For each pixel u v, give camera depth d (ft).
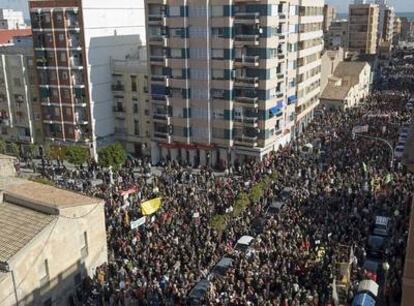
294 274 103.30
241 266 106.11
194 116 212.02
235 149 207.51
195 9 197.67
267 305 90.53
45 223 106.32
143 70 222.48
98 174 189.88
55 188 127.24
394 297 98.37
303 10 241.55
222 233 125.18
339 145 200.34
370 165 171.42
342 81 337.11
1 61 236.02
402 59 586.04
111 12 228.84
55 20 216.74
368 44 578.66
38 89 230.89
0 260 96.37
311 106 286.87
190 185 164.96
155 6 208.03
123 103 233.14
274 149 214.28
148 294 99.86
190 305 98.43
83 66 219.41
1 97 242.78
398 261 106.22
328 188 149.07
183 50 204.33
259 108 200.54
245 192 149.28
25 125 240.53
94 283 110.22
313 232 121.19
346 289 98.58
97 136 229.86
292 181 161.48
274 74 202.39
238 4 192.13
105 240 122.83
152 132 224.33
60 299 108.99
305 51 254.88
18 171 189.37
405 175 156.25
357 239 117.60
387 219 126.00
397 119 244.42
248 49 195.93
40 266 103.04
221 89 202.80
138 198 149.38
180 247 115.55
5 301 95.25
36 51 224.94
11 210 111.65
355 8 573.33
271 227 123.54
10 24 524.52
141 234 125.08
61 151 209.15
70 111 226.58
